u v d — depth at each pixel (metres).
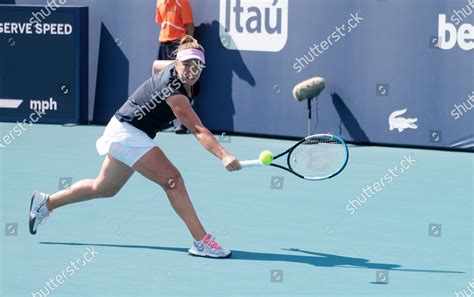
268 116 31.25
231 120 31.86
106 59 33.62
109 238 18.94
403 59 29.16
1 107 34.09
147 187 23.75
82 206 21.62
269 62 31.00
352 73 29.86
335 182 24.83
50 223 20.05
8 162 26.98
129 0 32.97
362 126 29.97
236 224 20.33
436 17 28.59
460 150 29.19
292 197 23.05
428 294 15.60
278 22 30.69
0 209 21.27
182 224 20.19
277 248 18.44
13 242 18.48
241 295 15.40
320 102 30.39
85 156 28.08
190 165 26.95
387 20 29.20
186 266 17.05
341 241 19.06
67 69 33.38
